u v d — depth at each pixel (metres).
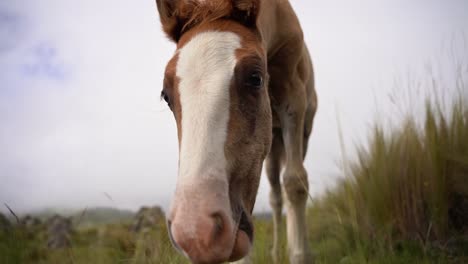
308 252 3.06
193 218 1.56
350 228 3.74
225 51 1.93
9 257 3.06
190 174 1.64
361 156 3.99
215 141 1.73
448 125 3.61
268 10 2.86
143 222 4.01
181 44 2.04
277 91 3.30
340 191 4.48
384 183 3.70
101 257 3.31
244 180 1.86
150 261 2.95
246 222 1.84
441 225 3.33
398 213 3.60
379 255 3.19
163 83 2.03
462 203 3.41
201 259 1.55
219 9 2.15
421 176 3.55
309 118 4.28
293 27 3.20
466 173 3.38
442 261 2.95
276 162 4.39
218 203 1.62
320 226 4.41
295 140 3.31
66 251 3.56
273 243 4.09
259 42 2.18
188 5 2.23
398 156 3.76
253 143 1.90
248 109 1.89
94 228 4.50
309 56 4.18
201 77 1.84
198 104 1.78
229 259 1.77
